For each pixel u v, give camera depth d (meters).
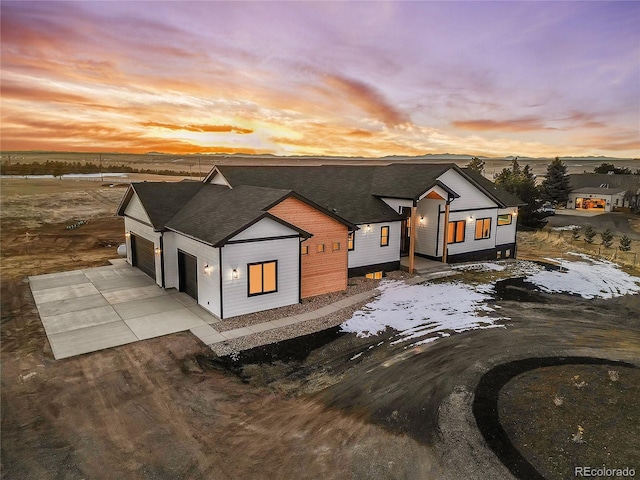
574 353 11.60
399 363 11.16
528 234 36.31
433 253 22.97
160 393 9.58
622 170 84.69
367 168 26.36
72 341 12.36
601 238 36.53
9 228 32.97
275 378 10.42
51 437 7.86
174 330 13.20
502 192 27.28
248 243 14.23
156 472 6.89
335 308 15.53
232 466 7.07
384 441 7.77
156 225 17.17
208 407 9.02
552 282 19.86
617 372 10.24
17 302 16.05
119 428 8.18
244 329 13.34
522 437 7.79
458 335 13.11
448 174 22.55
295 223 16.16
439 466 7.07
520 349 11.91
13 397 9.33
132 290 17.52
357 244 19.66
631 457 7.12
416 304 16.12
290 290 15.61
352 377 10.45
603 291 18.59
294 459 7.26
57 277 19.67
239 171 21.03
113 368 10.75
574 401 8.91
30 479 6.70
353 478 6.78
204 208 17.47
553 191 62.38
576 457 7.18
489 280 19.92
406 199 20.45
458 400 9.15
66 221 36.78
